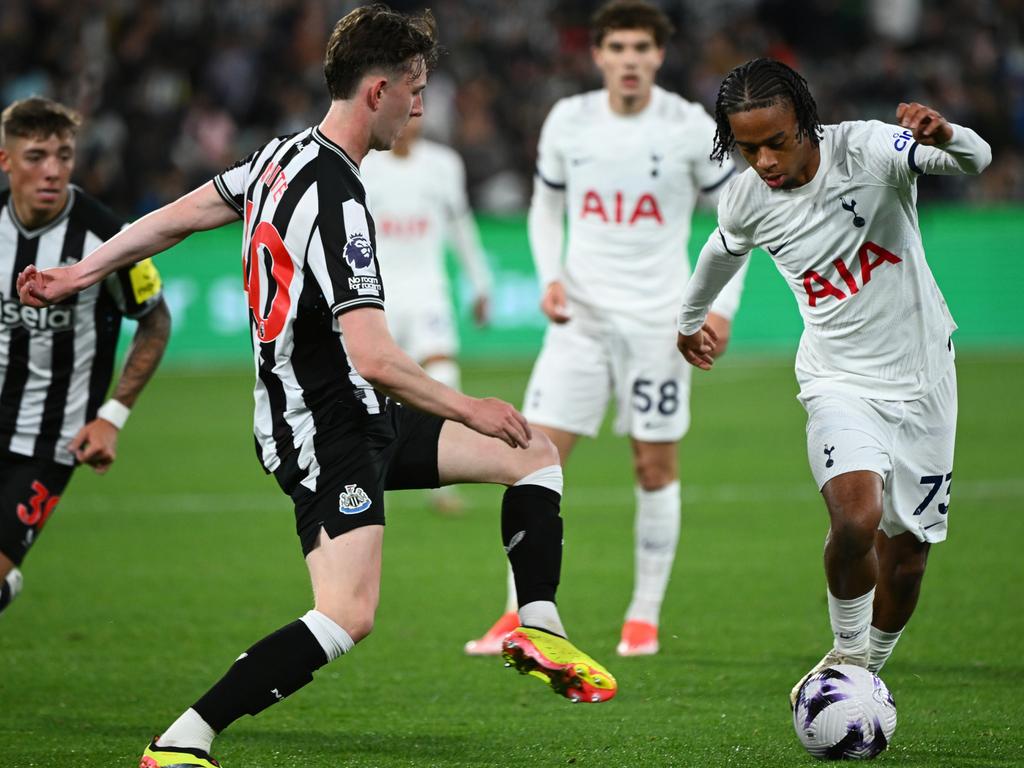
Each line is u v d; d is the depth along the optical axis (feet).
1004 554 82.89
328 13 217.15
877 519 43.47
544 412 67.87
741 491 106.63
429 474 45.50
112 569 82.38
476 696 55.57
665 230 66.95
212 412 148.56
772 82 42.78
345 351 42.01
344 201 40.81
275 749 47.37
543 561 44.75
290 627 40.88
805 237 45.50
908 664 58.65
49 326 53.83
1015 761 44.21
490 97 207.72
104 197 192.13
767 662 60.59
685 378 66.64
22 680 58.18
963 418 138.21
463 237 107.45
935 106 211.61
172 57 207.00
